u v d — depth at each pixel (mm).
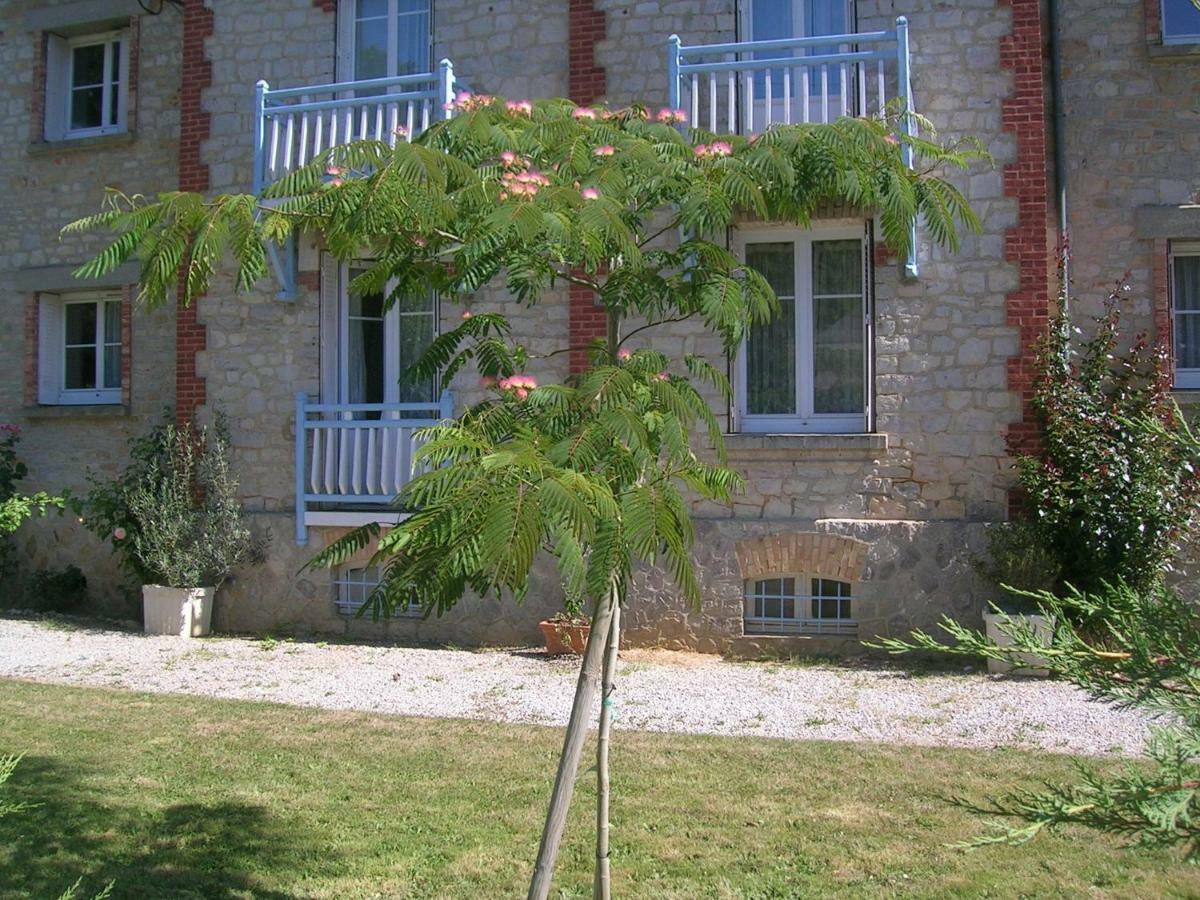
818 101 9648
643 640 9516
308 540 10352
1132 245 9477
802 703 7469
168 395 11656
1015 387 9070
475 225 3662
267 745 6586
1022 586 8484
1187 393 9242
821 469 9344
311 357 10523
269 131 10320
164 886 4594
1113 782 2658
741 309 3801
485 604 9867
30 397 12180
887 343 9297
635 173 3912
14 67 12406
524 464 2762
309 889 4590
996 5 9289
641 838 5082
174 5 11781
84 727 6980
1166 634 2766
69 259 12109
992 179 9195
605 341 4453
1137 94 9508
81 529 11664
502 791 5742
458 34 10445
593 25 10055
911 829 5121
